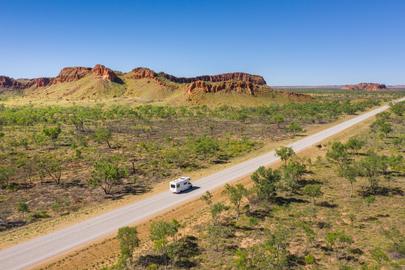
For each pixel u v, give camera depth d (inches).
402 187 2089.1
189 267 1285.7
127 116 6067.9
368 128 4463.6
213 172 2598.4
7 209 1908.2
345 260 1295.5
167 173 2586.1
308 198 1966.0
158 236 1396.4
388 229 1528.1
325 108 6771.7
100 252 1421.0
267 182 1979.6
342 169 2159.2
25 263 1325.0
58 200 2039.9
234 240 1489.9
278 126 4837.6
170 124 5369.1
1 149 3257.9
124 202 1987.0
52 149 3341.5
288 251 1364.4
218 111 6919.3
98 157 3029.0
